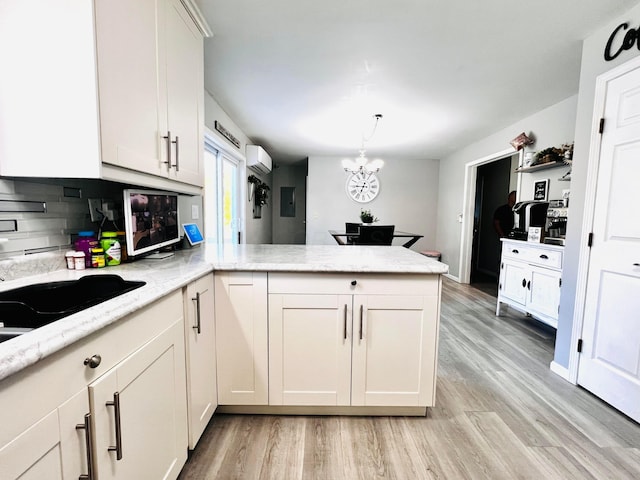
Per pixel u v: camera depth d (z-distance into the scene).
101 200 1.47
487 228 6.00
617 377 1.68
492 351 2.45
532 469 1.30
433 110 3.29
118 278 1.07
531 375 2.08
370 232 3.79
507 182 5.38
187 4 1.53
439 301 1.51
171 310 1.09
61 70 0.91
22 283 1.04
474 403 1.76
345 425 1.57
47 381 0.58
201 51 1.75
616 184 1.70
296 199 7.20
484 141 4.42
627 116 1.65
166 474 1.05
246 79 2.59
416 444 1.44
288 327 1.54
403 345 1.54
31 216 1.13
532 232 2.80
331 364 1.56
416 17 1.76
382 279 1.50
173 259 1.59
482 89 2.74
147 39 1.19
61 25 0.90
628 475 1.27
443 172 5.86
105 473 0.73
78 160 0.93
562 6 1.65
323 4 1.66
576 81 2.58
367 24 1.84
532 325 3.05
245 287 1.52
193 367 1.27
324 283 1.50
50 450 0.59
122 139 1.04
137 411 0.87
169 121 1.38
